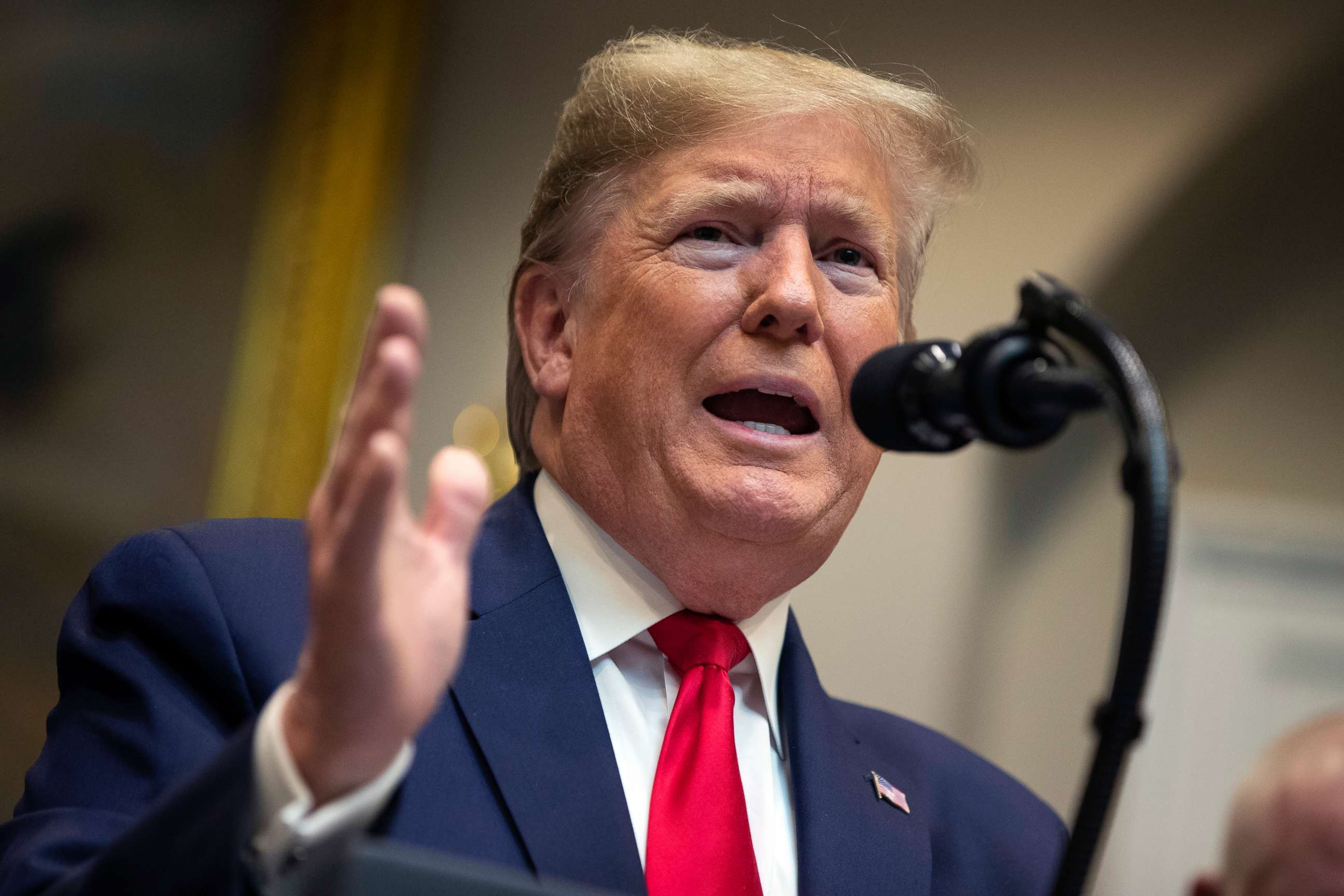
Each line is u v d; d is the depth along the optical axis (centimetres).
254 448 1334
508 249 1405
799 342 432
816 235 452
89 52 1372
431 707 263
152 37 1381
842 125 460
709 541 428
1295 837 262
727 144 448
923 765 489
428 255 1419
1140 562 244
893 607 1352
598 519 443
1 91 1355
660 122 454
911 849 432
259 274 1362
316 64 1398
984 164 1378
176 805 270
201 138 1375
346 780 260
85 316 1345
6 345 1331
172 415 1338
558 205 477
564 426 454
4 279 1338
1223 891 276
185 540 401
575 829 371
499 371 1378
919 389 278
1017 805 496
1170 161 1366
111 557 404
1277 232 1388
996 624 1341
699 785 397
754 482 421
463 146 1435
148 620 382
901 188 488
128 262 1355
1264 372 1398
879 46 1393
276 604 392
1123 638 245
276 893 258
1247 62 1370
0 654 1281
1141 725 242
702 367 431
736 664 448
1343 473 1372
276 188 1377
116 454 1330
